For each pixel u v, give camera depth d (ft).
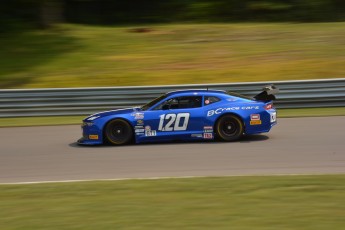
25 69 130.41
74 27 173.58
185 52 140.56
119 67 128.98
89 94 96.37
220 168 54.19
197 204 38.83
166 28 169.68
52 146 70.69
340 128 77.25
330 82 96.43
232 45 146.00
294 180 45.78
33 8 179.32
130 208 38.19
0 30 164.66
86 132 69.92
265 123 70.08
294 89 96.73
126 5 197.47
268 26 170.19
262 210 36.78
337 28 162.30
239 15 191.01
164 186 44.91
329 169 52.34
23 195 43.42
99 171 54.70
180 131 69.51
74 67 130.52
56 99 96.32
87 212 37.47
